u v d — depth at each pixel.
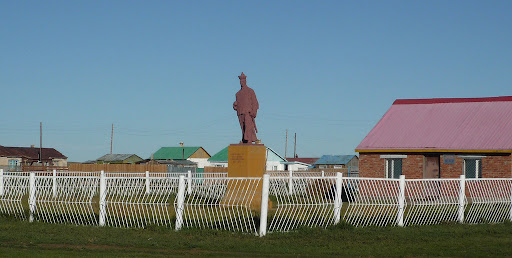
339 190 16.61
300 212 16.47
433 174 31.61
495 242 14.77
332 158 73.31
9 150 82.25
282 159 72.12
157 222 16.62
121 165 48.22
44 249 13.70
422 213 17.86
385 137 33.28
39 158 83.38
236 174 22.39
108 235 15.43
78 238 14.98
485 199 18.83
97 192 19.06
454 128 32.25
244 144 22.38
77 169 48.03
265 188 15.39
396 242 14.77
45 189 18.30
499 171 29.67
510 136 30.27
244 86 22.80
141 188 17.91
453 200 18.34
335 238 15.09
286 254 13.34
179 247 14.08
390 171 32.59
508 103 32.78
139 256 12.87
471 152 30.36
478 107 33.28
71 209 17.98
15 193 18.89
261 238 15.05
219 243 14.41
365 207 17.14
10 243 14.40
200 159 84.94
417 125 33.44
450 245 14.35
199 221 16.23
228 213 16.73
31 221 17.88
